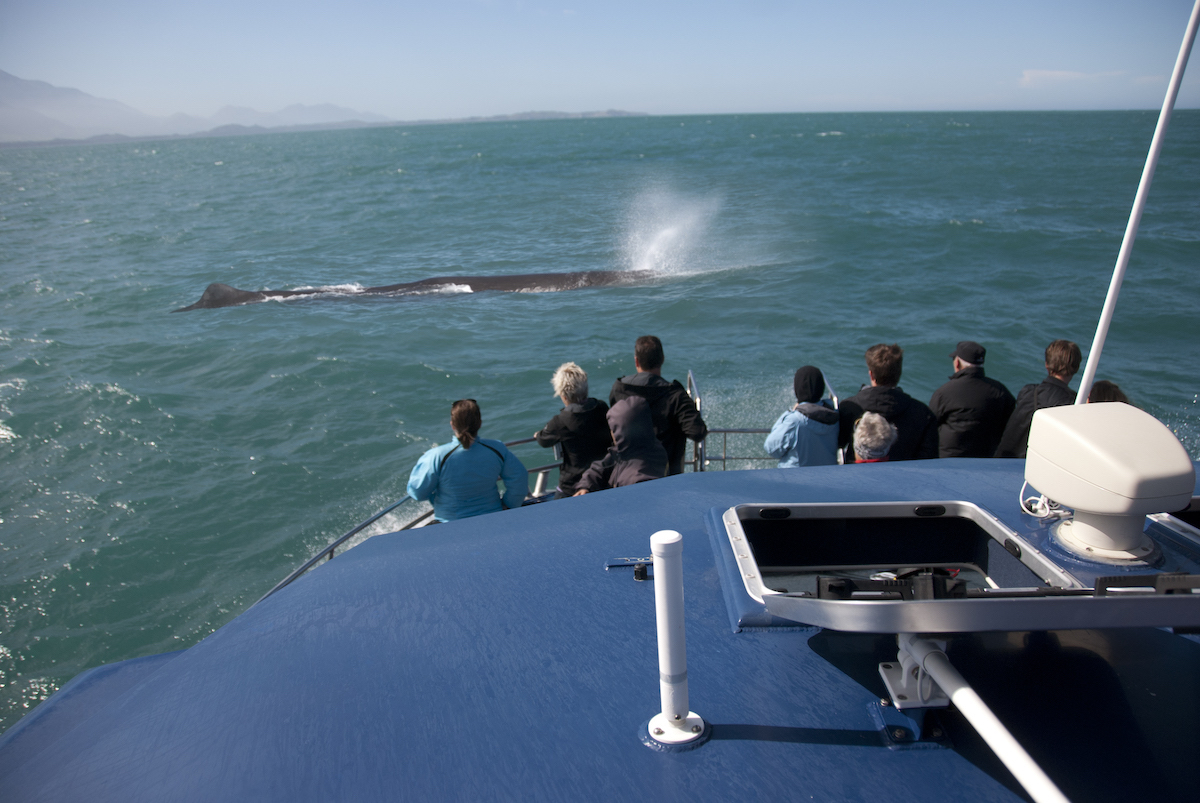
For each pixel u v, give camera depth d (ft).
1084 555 7.01
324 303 69.67
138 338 57.77
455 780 5.43
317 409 42.22
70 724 8.16
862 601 5.23
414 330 58.03
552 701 6.12
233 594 26.66
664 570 5.15
